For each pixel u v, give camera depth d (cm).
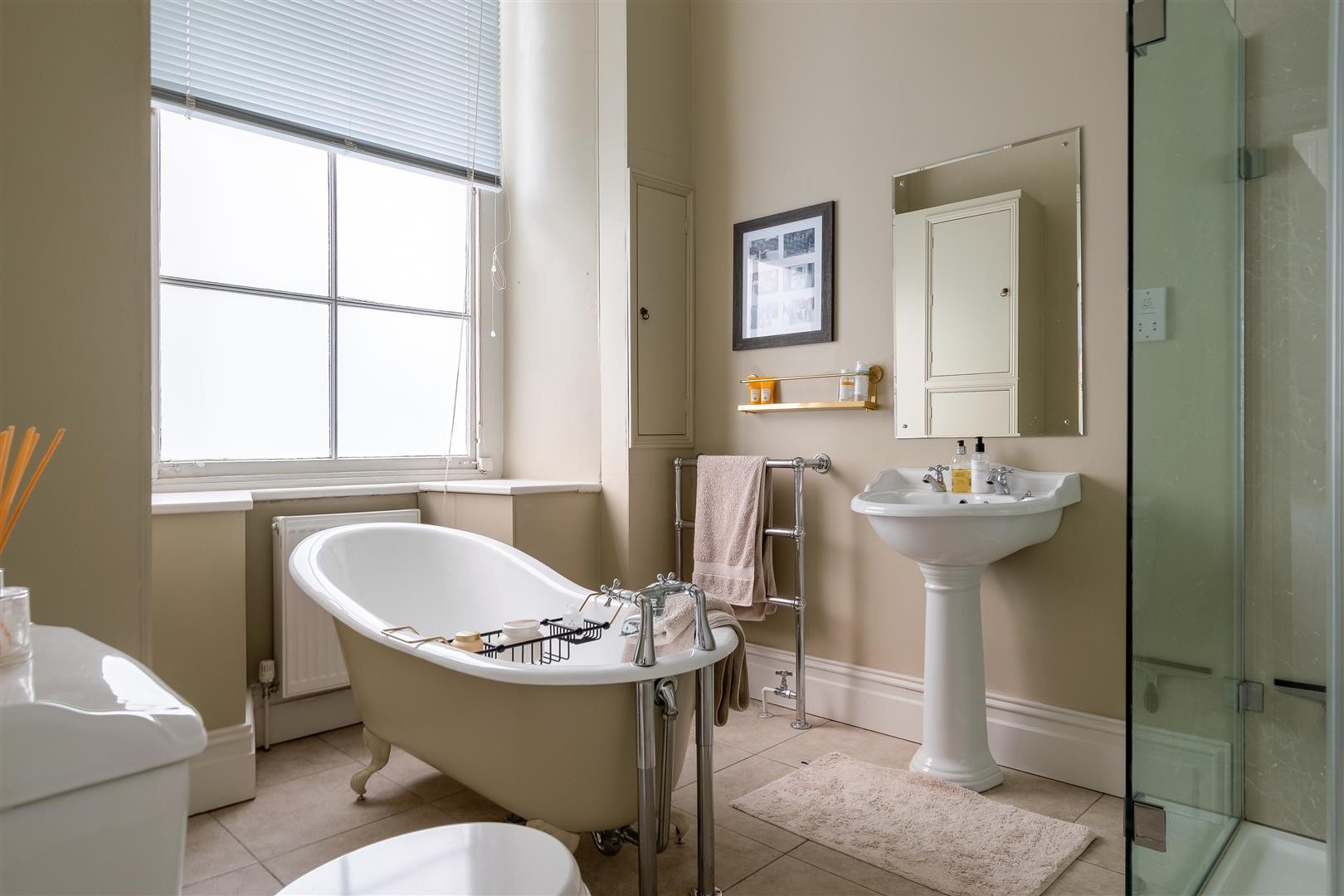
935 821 216
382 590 264
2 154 159
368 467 333
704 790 178
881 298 289
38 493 162
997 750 260
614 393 329
